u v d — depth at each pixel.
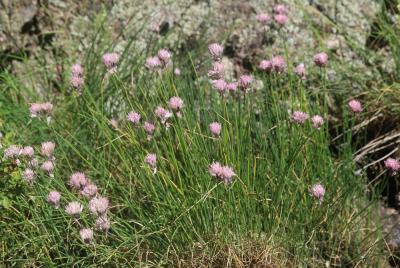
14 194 1.83
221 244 1.79
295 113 1.84
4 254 1.83
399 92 2.19
